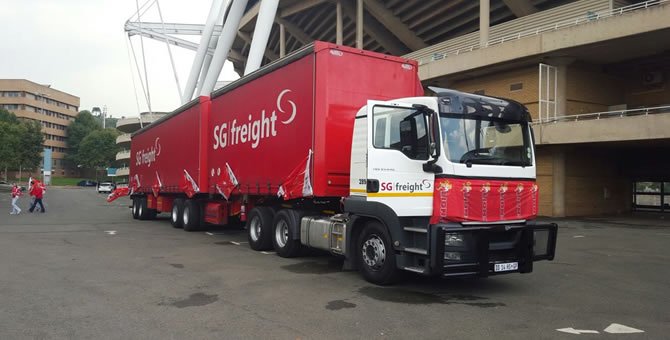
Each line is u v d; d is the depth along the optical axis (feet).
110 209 97.66
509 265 23.38
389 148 24.57
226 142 43.93
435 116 22.88
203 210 52.75
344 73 31.09
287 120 33.71
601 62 79.92
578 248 41.14
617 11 72.08
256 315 19.77
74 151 426.51
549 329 18.12
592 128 69.21
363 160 26.13
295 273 28.84
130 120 277.03
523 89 82.89
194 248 39.37
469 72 87.66
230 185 42.60
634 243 44.42
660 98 80.28
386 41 122.21
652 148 82.69
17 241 42.60
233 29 109.29
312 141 30.48
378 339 16.90
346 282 26.32
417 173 23.26
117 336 17.07
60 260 32.71
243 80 40.86
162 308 20.76
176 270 29.50
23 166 314.76
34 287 24.50
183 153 54.13
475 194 22.95
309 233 31.86
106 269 29.60
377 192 24.79
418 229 23.18
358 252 26.86
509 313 20.31
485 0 86.48
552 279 27.73
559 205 78.02
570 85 79.15
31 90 394.52
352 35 132.98
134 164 77.61
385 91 32.53
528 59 78.38
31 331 17.53
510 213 23.99
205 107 48.91
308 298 22.68
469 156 23.20
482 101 24.25
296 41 155.12
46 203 117.19
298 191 31.89
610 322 19.13
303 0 128.98
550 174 79.36
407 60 33.76
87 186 339.36
